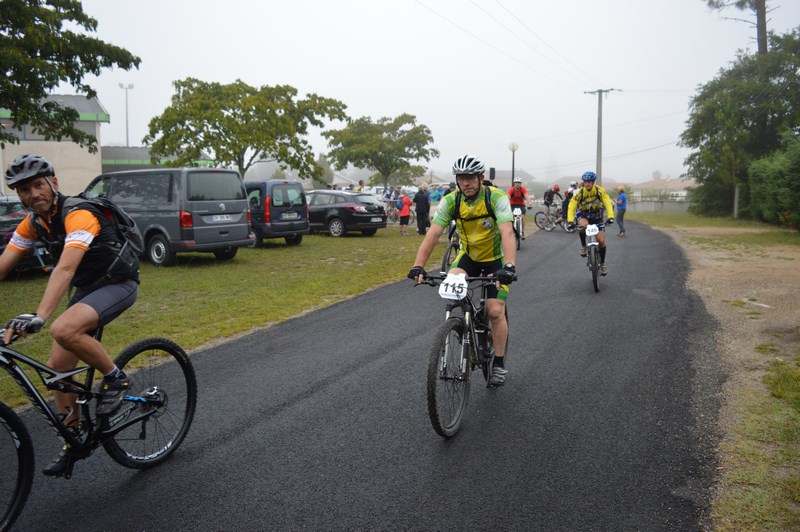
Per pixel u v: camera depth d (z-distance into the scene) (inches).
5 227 413.4
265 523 120.3
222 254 533.3
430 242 177.3
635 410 177.0
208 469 143.3
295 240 676.7
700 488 131.3
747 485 131.6
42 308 113.7
